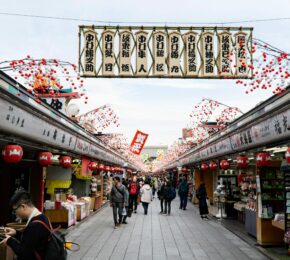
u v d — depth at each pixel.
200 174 22.42
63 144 8.50
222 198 14.45
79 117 12.84
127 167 32.47
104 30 8.46
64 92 12.43
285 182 8.24
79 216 12.85
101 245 9.05
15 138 5.92
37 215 3.52
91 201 15.80
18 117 5.32
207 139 13.35
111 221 13.63
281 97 5.50
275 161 9.34
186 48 8.46
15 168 9.06
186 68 8.39
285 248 8.57
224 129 10.07
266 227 8.83
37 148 7.64
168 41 8.46
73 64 6.81
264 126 6.57
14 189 8.98
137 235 10.55
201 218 14.88
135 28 8.47
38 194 9.02
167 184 16.53
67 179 10.62
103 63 8.39
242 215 13.38
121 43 8.43
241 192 14.45
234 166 15.04
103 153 15.48
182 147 28.47
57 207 10.97
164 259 7.59
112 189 12.13
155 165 79.25
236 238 10.16
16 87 4.94
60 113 7.41
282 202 9.25
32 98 5.67
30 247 3.33
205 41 8.47
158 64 8.39
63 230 10.59
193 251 8.39
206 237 10.31
